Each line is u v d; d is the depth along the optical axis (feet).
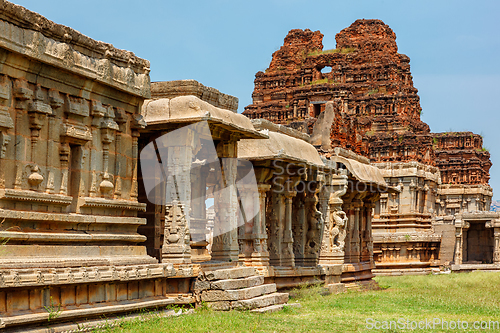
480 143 244.22
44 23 40.91
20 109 39.88
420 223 168.14
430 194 179.11
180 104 55.77
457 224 161.38
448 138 245.04
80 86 45.16
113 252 47.88
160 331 41.83
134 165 51.55
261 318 51.67
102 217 46.62
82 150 45.32
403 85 204.03
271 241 77.15
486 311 66.90
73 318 41.45
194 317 49.34
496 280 110.11
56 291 41.01
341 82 198.90
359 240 105.91
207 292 55.98
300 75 204.74
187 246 55.62
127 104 51.06
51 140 42.34
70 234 43.37
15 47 38.29
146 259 50.75
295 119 194.08
